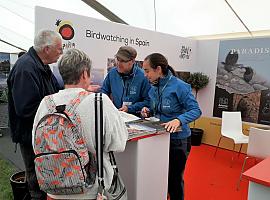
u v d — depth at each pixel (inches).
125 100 103.2
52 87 77.7
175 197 90.2
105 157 49.5
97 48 128.2
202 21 168.9
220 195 122.3
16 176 102.4
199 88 206.1
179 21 170.2
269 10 143.2
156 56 79.5
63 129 44.6
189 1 142.3
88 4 148.4
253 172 57.5
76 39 119.2
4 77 253.0
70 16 115.9
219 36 201.9
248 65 187.5
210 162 169.9
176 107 81.1
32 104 69.7
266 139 114.3
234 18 160.2
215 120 205.5
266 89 180.1
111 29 133.6
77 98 46.1
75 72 46.7
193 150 196.2
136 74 102.1
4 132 212.1
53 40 72.0
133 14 160.4
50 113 46.1
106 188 48.3
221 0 138.4
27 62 70.2
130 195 71.4
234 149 194.7
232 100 197.5
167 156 78.4
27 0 153.2
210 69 208.1
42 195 81.6
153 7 151.0
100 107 45.3
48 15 108.3
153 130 66.5
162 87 81.9
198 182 137.1
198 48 211.8
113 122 47.1
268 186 52.4
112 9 154.1
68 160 44.2
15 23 202.1
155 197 76.8
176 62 185.8
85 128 45.4
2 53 250.1
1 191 113.5
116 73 105.0
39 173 46.2
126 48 98.2
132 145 68.7
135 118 79.3
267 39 177.5
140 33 149.6
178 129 72.8
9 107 75.3
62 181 44.8
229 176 146.3
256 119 186.1
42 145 45.8
